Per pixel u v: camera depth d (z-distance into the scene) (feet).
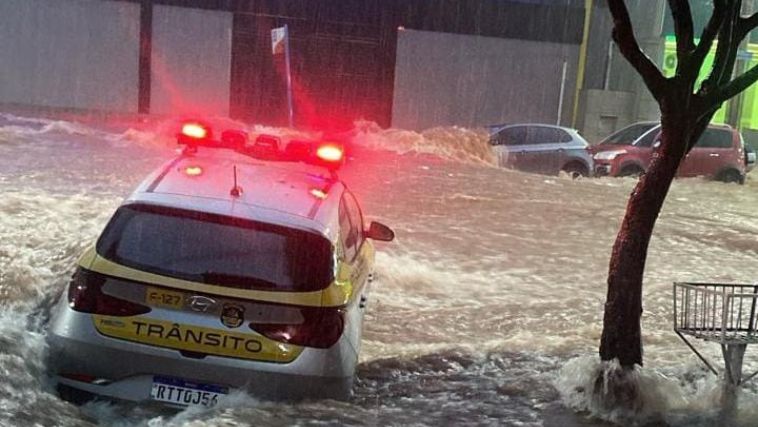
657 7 82.38
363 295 17.43
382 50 81.46
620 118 85.25
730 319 17.90
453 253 31.63
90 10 75.51
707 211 46.60
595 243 35.35
